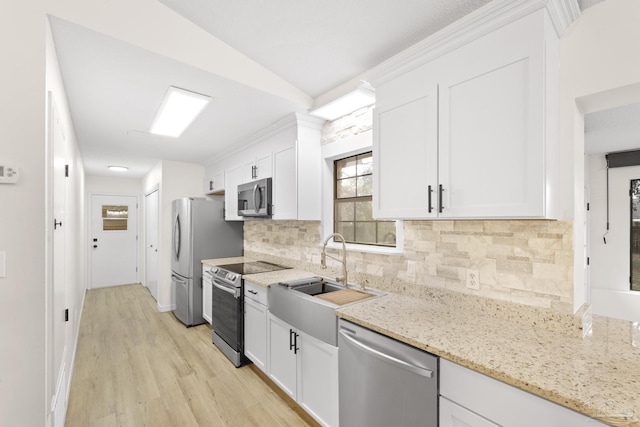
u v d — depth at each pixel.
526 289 1.47
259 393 2.31
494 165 1.29
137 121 2.76
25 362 1.27
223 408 2.12
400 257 2.07
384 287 2.15
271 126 2.88
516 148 1.23
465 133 1.39
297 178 2.61
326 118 2.62
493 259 1.59
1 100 1.25
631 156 3.28
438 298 1.82
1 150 1.24
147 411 2.09
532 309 1.44
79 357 2.89
